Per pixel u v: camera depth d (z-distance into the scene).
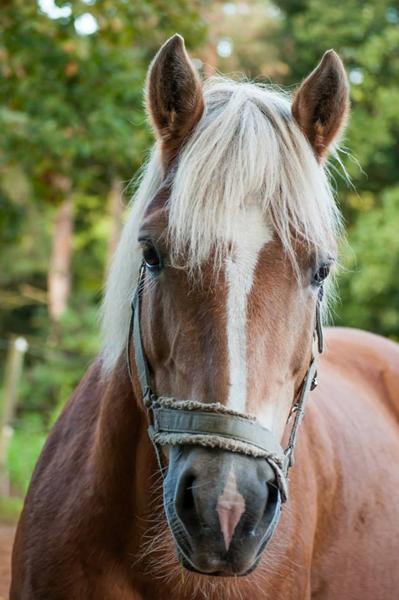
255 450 2.23
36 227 22.23
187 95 2.58
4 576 6.24
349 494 3.29
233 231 2.32
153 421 2.57
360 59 17.59
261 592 2.73
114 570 2.78
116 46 8.71
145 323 2.58
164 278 2.42
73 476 2.96
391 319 16.27
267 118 2.48
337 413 3.54
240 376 2.25
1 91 9.24
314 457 3.14
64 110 8.93
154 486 2.72
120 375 2.83
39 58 8.77
